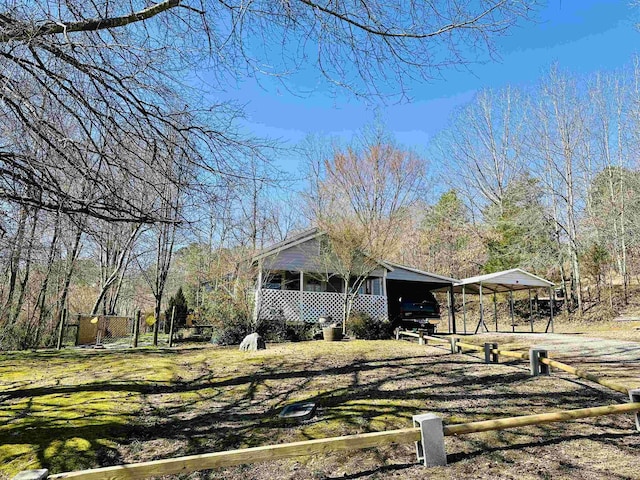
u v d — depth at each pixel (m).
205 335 15.30
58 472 3.38
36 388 6.09
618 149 20.97
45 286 12.50
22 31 3.14
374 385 6.03
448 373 6.78
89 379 6.77
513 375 6.46
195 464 2.72
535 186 23.19
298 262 14.91
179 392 5.95
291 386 6.18
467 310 25.48
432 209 28.33
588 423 4.15
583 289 23.34
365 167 24.08
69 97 3.70
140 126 4.11
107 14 3.69
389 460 3.44
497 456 3.42
